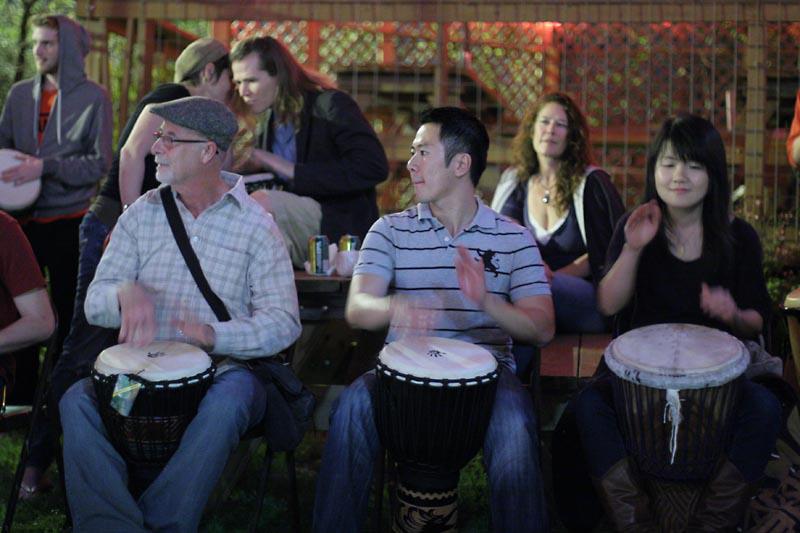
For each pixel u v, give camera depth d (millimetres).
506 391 4238
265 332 4336
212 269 4441
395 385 3998
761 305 4574
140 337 4207
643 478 4129
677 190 4453
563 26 9617
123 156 5281
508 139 10641
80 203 6562
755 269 4574
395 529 4273
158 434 4035
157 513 4047
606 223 5852
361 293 4391
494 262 4469
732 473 4004
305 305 5398
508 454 4102
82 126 6645
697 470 4023
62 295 6582
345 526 4148
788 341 5195
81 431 4105
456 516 4258
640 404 3986
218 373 4301
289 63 5938
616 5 8477
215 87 5875
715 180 4484
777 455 4293
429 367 3967
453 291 4477
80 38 6730
